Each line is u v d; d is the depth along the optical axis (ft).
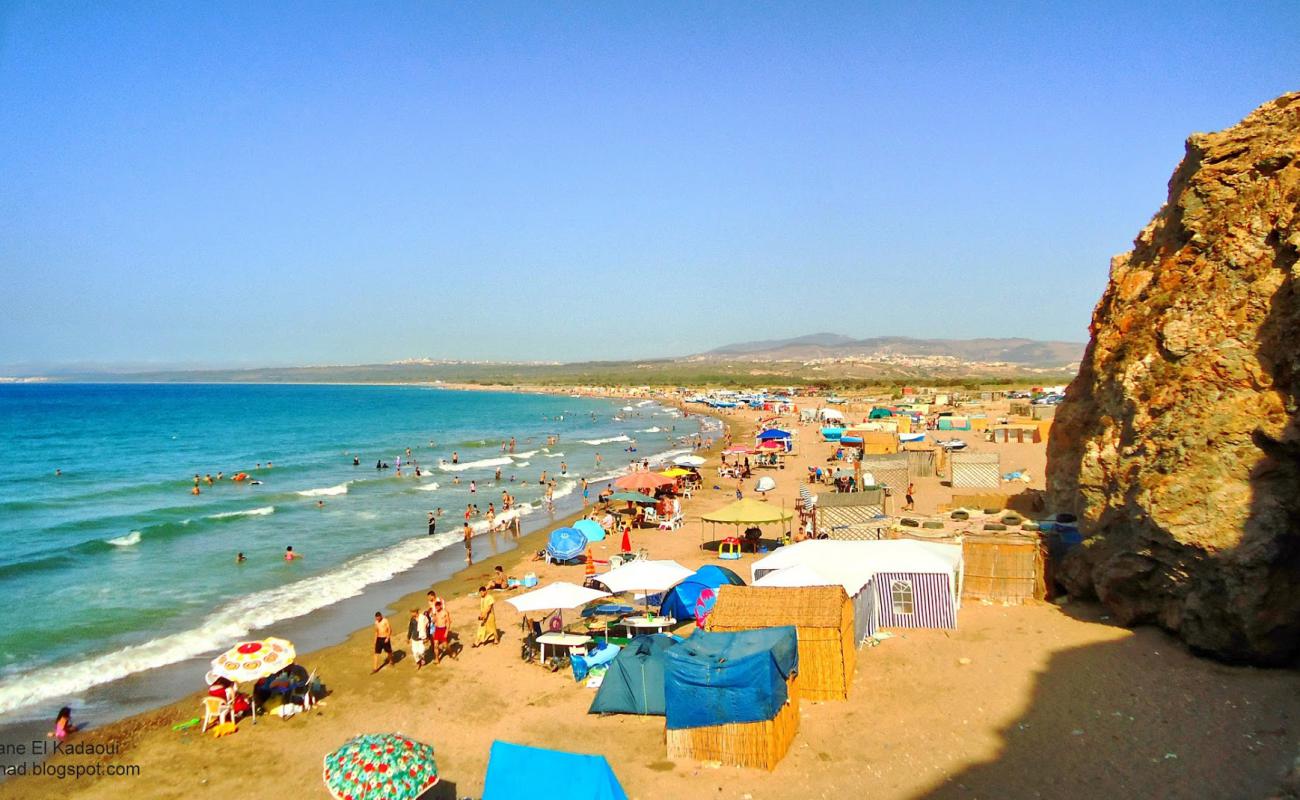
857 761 47.21
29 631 83.05
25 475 227.40
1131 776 43.16
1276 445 54.03
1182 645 58.13
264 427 426.51
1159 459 60.03
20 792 49.52
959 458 153.99
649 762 48.96
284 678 62.90
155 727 59.11
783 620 56.65
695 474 177.68
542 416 523.70
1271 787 39.96
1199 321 63.16
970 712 52.13
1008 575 73.20
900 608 68.90
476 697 62.59
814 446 255.09
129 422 463.01
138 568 112.06
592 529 116.06
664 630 71.97
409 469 236.43
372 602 94.89
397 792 40.70
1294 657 53.01
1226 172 69.05
